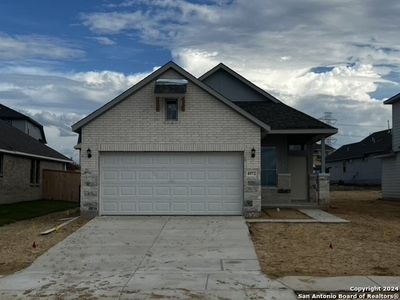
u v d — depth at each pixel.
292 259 11.70
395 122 30.08
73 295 8.95
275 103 24.09
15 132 33.16
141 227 15.91
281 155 22.36
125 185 18.38
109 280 10.00
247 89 24.64
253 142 18.20
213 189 18.38
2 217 20.47
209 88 18.20
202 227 15.84
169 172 18.41
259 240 14.00
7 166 26.95
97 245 13.48
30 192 30.73
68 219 18.59
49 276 10.42
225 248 12.97
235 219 17.38
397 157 29.53
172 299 8.63
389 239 14.03
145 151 18.33
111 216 18.12
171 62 18.19
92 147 18.20
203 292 9.02
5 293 9.14
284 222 16.78
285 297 8.70
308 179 23.28
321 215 18.58
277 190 21.70
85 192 18.11
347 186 50.47
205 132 18.25
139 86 18.17
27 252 12.81
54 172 32.84
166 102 18.33
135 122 18.27
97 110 18.09
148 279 10.02
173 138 18.25
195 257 12.03
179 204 18.36
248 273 10.43
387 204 25.56
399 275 10.16
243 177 18.28
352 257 11.81
